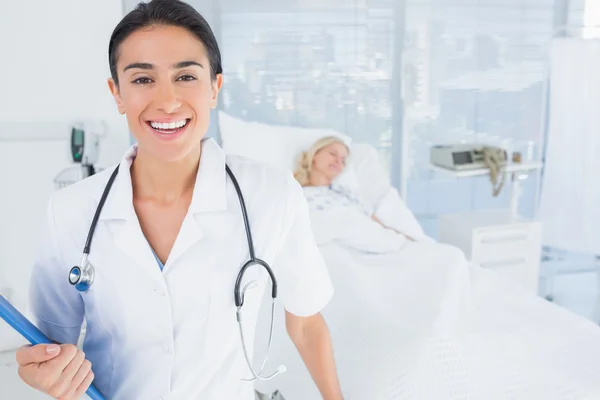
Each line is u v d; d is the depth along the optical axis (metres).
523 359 1.43
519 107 3.01
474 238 2.57
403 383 1.28
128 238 0.75
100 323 0.78
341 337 1.53
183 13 0.71
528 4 2.89
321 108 2.70
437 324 1.52
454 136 2.96
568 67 2.77
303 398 1.32
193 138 0.73
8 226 2.19
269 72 2.58
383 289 1.82
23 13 2.05
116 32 0.70
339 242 2.17
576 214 2.86
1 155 2.13
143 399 0.79
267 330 1.64
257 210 0.83
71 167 2.05
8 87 2.08
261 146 2.44
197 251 0.77
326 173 2.42
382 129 2.83
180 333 0.77
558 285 2.83
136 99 0.70
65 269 0.79
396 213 2.42
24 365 0.68
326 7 2.59
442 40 2.81
